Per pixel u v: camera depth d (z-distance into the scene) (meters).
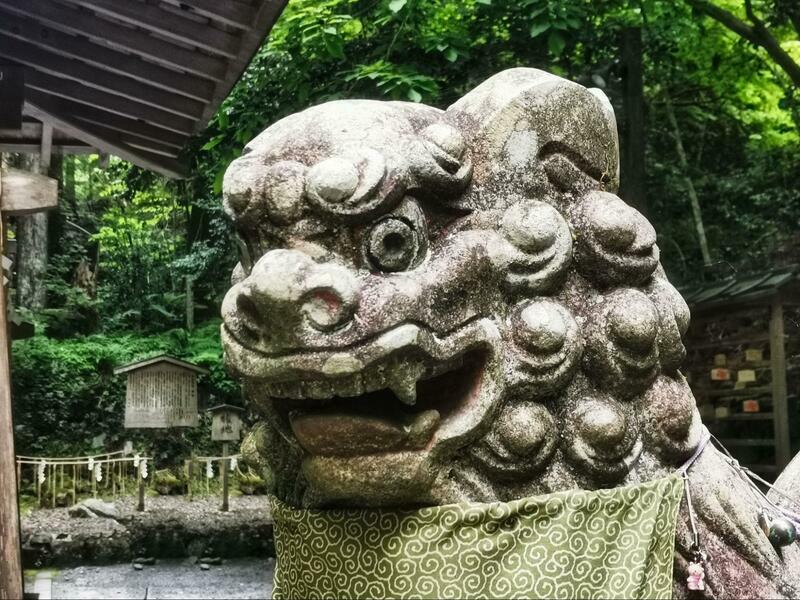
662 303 1.55
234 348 1.39
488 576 1.37
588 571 1.38
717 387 5.32
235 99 4.78
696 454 1.57
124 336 10.78
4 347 2.51
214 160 6.02
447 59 4.57
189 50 3.25
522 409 1.43
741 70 7.24
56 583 4.86
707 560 1.50
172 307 11.39
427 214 1.45
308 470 1.40
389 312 1.32
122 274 11.54
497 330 1.43
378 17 4.62
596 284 1.53
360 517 1.45
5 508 2.42
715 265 6.47
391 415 1.39
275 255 1.31
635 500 1.44
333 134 1.43
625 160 5.48
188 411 7.38
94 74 3.58
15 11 3.14
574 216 1.53
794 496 1.98
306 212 1.37
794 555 1.67
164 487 7.91
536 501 1.39
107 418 9.13
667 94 7.56
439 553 1.38
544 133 1.52
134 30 3.19
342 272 1.32
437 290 1.37
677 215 7.91
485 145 1.50
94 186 12.38
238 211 1.42
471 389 1.42
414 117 1.52
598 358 1.48
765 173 7.80
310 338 1.30
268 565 5.39
